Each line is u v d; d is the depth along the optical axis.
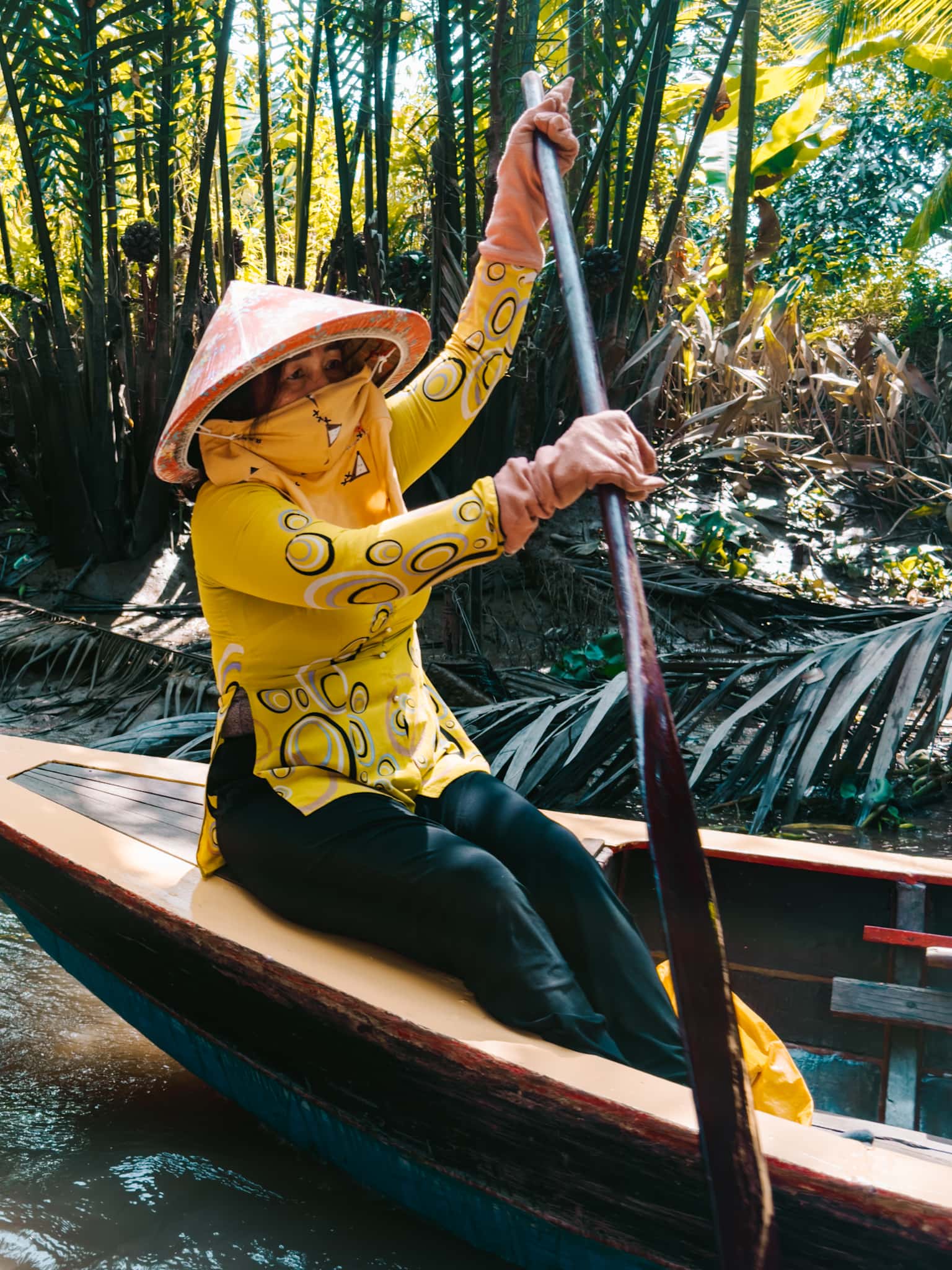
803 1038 2.29
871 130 14.75
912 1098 1.93
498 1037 1.60
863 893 2.23
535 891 1.79
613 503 1.54
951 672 3.97
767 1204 1.07
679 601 5.64
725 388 7.35
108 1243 1.75
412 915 1.74
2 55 5.27
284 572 1.71
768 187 10.56
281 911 1.89
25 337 6.04
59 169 5.87
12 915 3.19
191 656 4.84
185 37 5.50
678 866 1.20
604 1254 1.56
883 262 11.92
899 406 7.67
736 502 6.80
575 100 6.13
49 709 4.71
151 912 1.93
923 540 6.71
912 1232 1.30
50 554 6.09
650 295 7.03
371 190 6.28
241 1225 1.81
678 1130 1.41
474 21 5.44
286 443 1.83
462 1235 1.75
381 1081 1.70
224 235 6.60
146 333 5.85
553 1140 1.53
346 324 1.82
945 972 2.18
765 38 10.81
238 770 1.96
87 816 2.32
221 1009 1.91
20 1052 2.40
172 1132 2.09
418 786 1.93
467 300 2.18
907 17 9.42
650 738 1.27
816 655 4.06
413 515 1.68
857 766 4.13
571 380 6.31
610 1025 1.71
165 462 1.84
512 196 2.09
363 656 1.94
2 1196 1.85
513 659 5.29
